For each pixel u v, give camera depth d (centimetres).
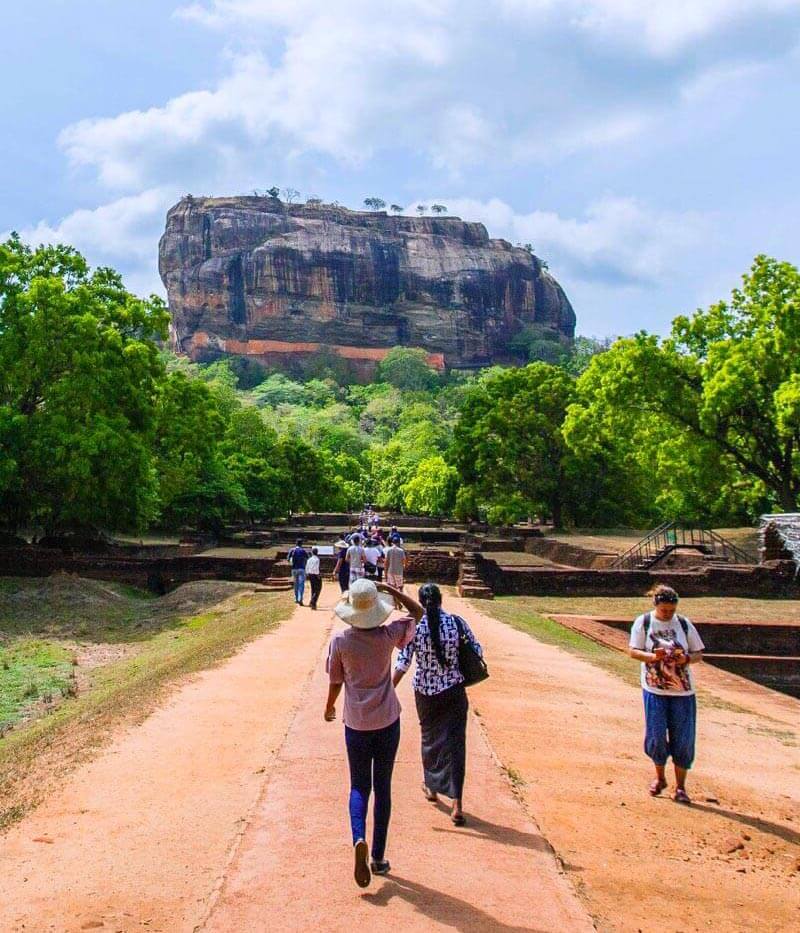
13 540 3428
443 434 14275
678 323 3953
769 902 539
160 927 456
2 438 3034
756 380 3491
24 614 2475
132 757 794
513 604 2480
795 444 3778
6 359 3105
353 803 505
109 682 1553
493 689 1168
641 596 2769
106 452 3120
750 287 3828
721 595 2742
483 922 458
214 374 18338
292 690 1123
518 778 754
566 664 1456
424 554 3125
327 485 8119
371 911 464
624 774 802
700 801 738
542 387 5903
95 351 3200
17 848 573
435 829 598
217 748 827
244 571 3097
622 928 481
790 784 838
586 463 5678
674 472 4056
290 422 14712
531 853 565
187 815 633
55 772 753
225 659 1389
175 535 5525
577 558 3847
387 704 536
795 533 2734
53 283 3180
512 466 5900
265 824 594
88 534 3984
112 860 549
